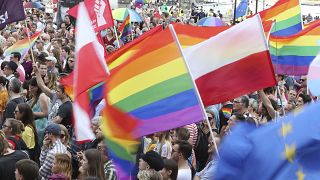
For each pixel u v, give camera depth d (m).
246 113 17.66
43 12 60.94
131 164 11.08
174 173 12.38
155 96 11.57
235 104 17.70
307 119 5.46
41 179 14.02
